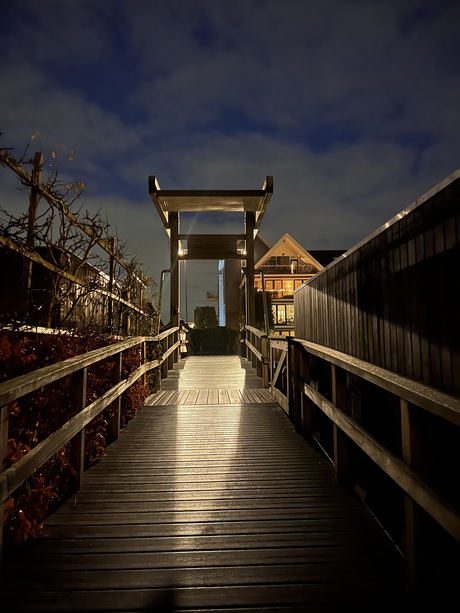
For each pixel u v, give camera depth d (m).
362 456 3.30
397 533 2.56
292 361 5.72
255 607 2.00
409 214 2.53
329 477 3.67
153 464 4.00
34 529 2.52
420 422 2.04
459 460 1.94
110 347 4.10
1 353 2.55
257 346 11.16
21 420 2.67
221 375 10.70
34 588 2.12
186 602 2.03
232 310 28.27
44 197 4.36
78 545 2.54
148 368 6.77
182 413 6.17
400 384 2.06
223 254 13.03
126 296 8.59
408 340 2.54
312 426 5.05
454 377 2.03
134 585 2.16
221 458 4.18
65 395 3.33
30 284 4.18
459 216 1.98
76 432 3.04
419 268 2.40
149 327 10.99
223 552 2.47
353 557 2.41
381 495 2.85
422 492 1.85
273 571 2.28
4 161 3.54
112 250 7.16
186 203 12.00
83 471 3.62
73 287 5.62
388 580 2.18
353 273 3.67
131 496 3.26
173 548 2.51
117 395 4.39
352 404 3.73
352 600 2.04
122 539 2.61
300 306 6.18
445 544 2.03
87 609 1.98
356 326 3.58
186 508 3.05
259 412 6.23
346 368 2.90
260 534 2.68
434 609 1.97
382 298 2.97
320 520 2.86
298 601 2.04
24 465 2.19
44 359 3.09
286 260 28.88
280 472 3.79
